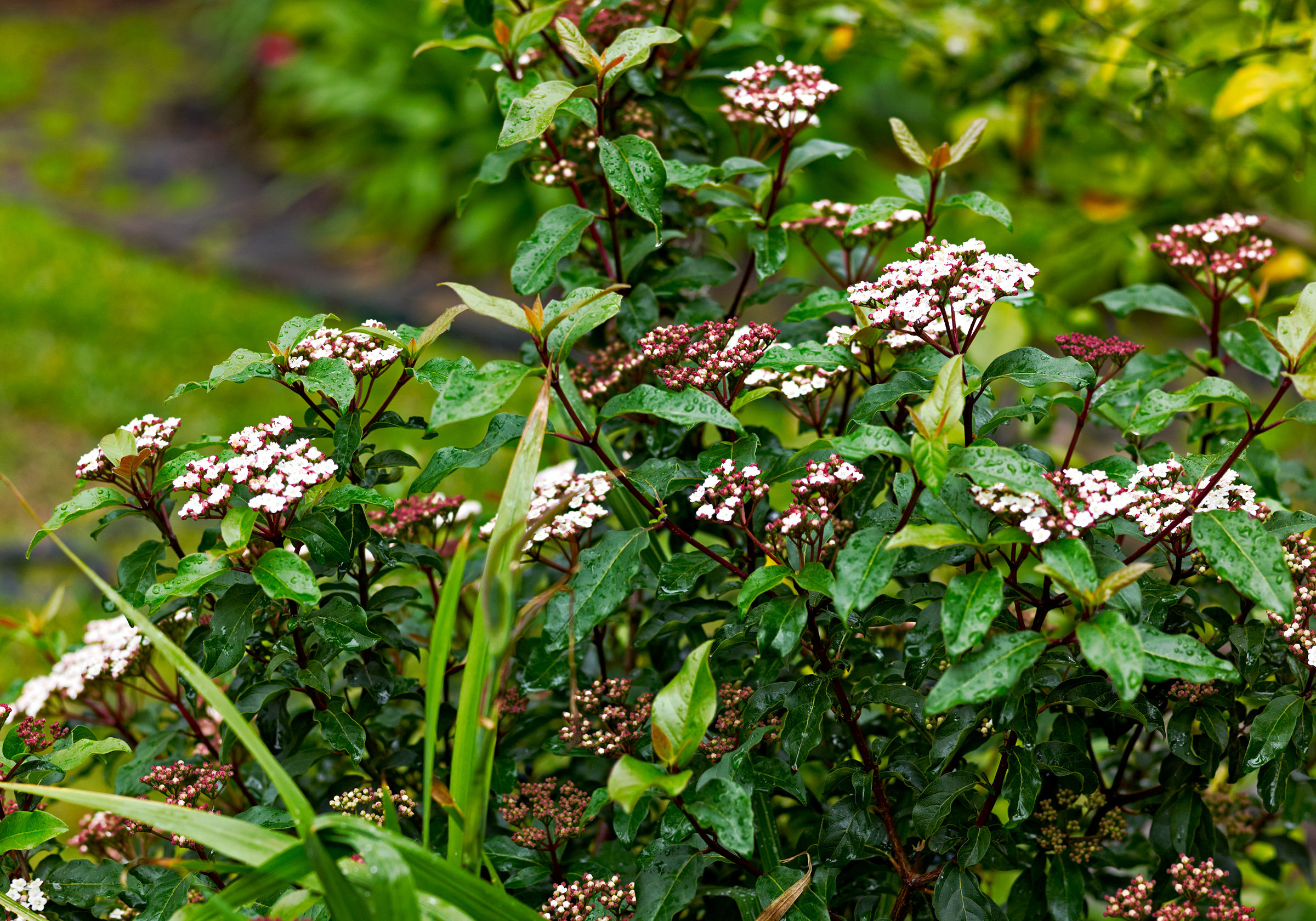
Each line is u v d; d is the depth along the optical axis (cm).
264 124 601
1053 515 151
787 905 152
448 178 478
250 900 148
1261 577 148
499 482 221
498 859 162
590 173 173
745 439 158
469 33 176
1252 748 154
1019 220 218
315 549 158
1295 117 192
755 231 169
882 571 149
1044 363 155
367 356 159
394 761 165
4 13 761
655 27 159
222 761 162
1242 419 170
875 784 158
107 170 552
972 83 202
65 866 158
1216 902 159
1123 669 146
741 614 152
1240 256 169
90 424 334
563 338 154
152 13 768
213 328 393
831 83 167
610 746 159
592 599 155
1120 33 190
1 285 402
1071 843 161
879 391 156
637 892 157
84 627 247
